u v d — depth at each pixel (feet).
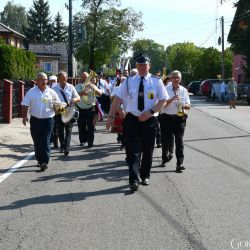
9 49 94.58
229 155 38.93
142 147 27.14
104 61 208.95
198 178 29.53
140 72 26.40
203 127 63.21
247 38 141.49
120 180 29.01
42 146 31.96
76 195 25.26
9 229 19.75
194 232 19.33
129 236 18.86
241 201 24.03
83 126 43.01
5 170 32.12
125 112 26.71
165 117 31.94
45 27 369.50
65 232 19.34
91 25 204.85
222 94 129.90
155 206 23.08
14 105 67.62
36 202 23.88
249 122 70.69
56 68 219.00
